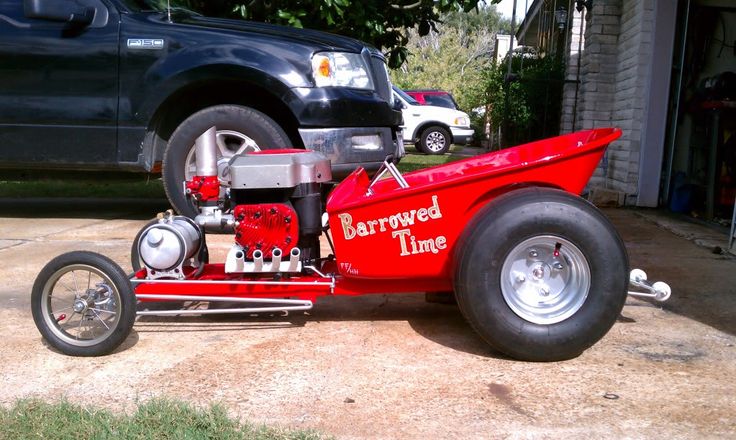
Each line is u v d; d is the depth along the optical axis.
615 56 8.79
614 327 3.57
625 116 8.04
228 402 2.67
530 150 3.88
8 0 5.68
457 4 7.68
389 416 2.54
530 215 2.95
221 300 3.38
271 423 2.48
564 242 2.98
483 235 2.96
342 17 7.17
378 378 2.90
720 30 7.54
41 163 5.67
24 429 2.35
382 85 5.94
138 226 6.29
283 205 3.38
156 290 3.42
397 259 3.23
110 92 5.51
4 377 2.94
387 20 8.09
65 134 5.59
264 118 5.46
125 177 6.36
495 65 16.58
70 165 5.66
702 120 7.09
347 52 5.55
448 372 2.96
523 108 11.55
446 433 2.41
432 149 17.25
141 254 3.41
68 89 5.54
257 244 3.39
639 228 6.45
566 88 9.99
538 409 2.60
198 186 3.50
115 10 5.57
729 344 3.33
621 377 2.90
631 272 3.66
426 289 3.40
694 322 3.67
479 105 21.19
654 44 7.39
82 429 2.35
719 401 2.68
